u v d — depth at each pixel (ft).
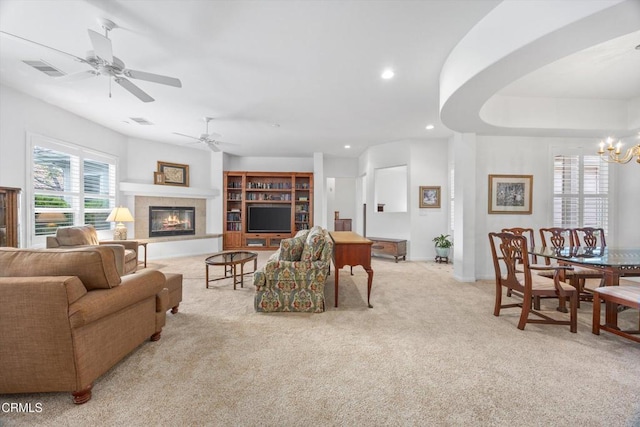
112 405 4.85
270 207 24.22
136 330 6.32
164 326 8.09
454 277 14.23
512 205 14.14
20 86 11.20
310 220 24.00
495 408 4.80
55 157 13.50
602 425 4.41
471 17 6.93
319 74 9.87
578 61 8.84
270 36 7.72
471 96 8.64
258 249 23.65
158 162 20.03
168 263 17.67
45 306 4.66
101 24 7.25
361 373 5.83
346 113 13.91
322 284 9.39
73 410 4.72
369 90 11.17
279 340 7.30
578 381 5.57
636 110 12.00
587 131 12.62
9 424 4.40
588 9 5.02
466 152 13.52
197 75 9.98
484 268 14.19
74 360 4.77
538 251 9.62
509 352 6.71
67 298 4.69
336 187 31.76
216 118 14.79
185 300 10.51
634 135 13.08
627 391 5.25
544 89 11.14
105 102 12.73
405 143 19.44
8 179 11.25
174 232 20.77
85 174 15.47
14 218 11.07
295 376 5.72
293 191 24.07
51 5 6.60
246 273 13.78
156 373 5.77
